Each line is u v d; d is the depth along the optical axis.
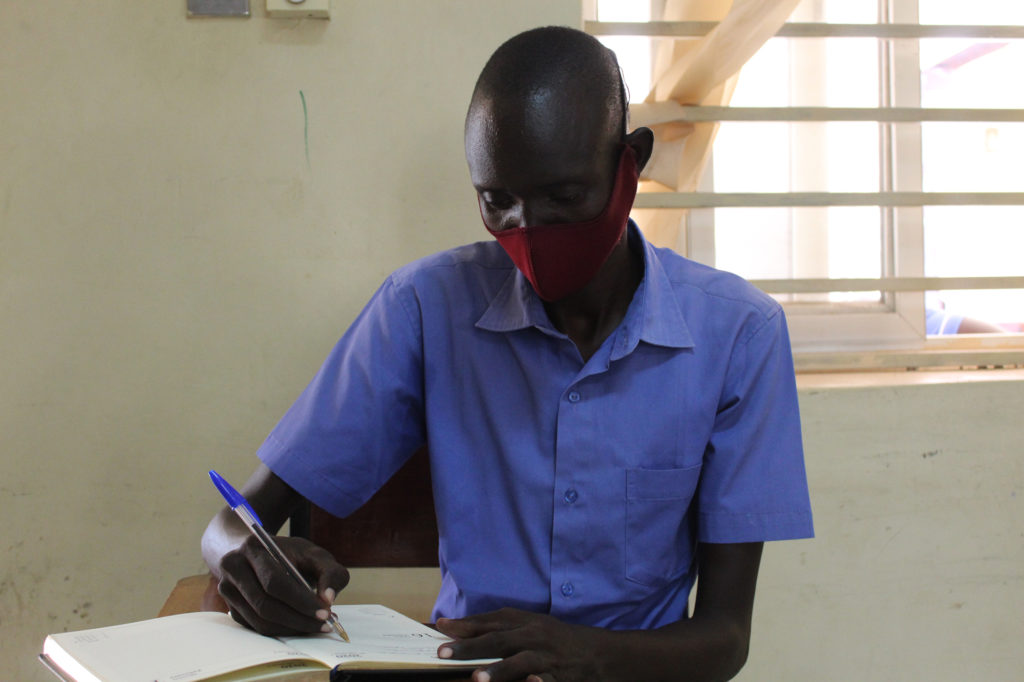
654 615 0.94
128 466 1.37
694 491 0.95
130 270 1.35
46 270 1.34
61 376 1.35
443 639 0.77
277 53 1.34
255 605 0.72
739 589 0.90
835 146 1.67
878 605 1.47
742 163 1.67
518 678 0.67
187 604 0.90
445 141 1.36
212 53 1.33
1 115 1.31
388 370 0.97
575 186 0.75
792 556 1.45
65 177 1.33
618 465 0.89
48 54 1.31
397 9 1.34
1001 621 1.50
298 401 1.00
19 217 1.33
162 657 0.65
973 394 1.46
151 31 1.32
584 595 0.90
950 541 1.48
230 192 1.35
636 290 0.90
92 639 0.69
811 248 1.68
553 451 0.90
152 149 1.33
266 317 1.37
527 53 0.75
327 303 1.37
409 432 1.02
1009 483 1.48
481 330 0.94
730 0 1.39
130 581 1.38
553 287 0.82
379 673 0.68
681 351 0.90
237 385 1.37
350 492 0.99
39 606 1.38
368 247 1.37
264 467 0.98
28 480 1.36
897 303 1.66
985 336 1.69
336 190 1.36
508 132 0.73
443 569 1.00
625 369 0.90
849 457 1.44
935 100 1.71
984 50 1.69
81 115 1.32
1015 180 1.71
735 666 0.83
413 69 1.35
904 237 1.63
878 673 1.49
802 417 1.43
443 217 1.37
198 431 1.37
